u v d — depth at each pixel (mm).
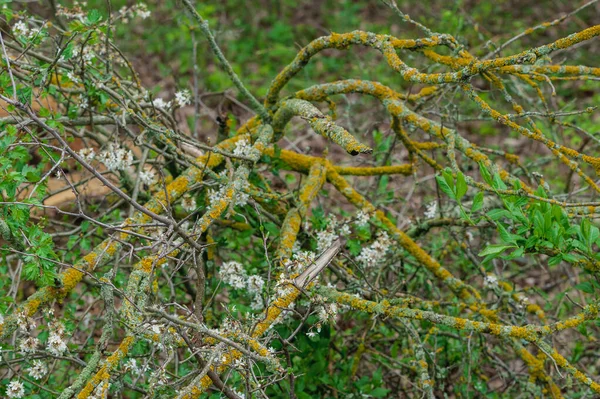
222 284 3658
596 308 2920
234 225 3867
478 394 3957
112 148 3332
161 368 2504
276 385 3365
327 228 3416
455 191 2912
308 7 9109
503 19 8109
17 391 2885
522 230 2912
